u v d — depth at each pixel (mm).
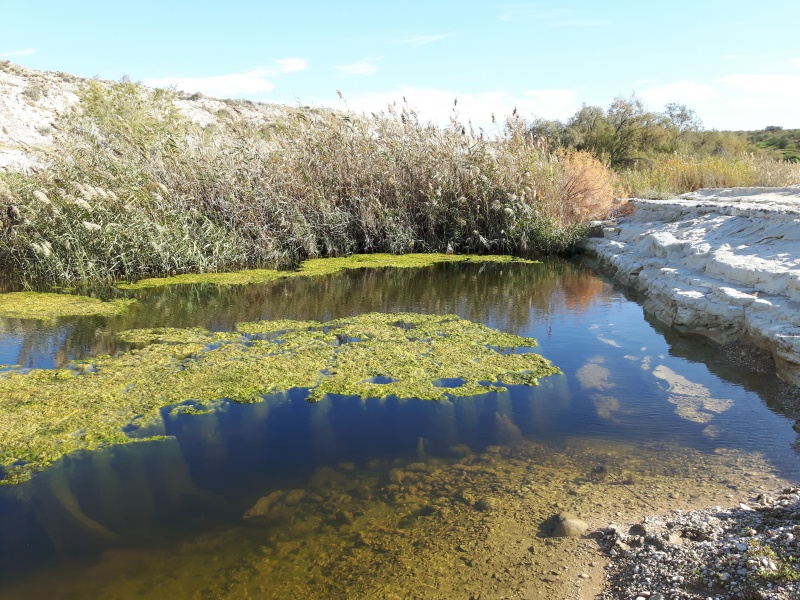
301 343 6312
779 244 7148
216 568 2846
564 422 4445
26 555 2943
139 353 5938
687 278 7426
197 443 4102
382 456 3945
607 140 26047
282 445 4090
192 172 11617
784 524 2795
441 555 2904
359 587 2689
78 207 10047
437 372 5441
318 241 12531
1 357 5789
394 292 9195
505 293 9156
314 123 12859
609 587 2607
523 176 13305
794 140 34750
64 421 4348
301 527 3178
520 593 2609
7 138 20469
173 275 10398
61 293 8906
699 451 3977
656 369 5562
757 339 5566
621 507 3299
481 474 3713
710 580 2455
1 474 3646
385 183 12977
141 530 3152
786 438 4129
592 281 10227
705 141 28188
